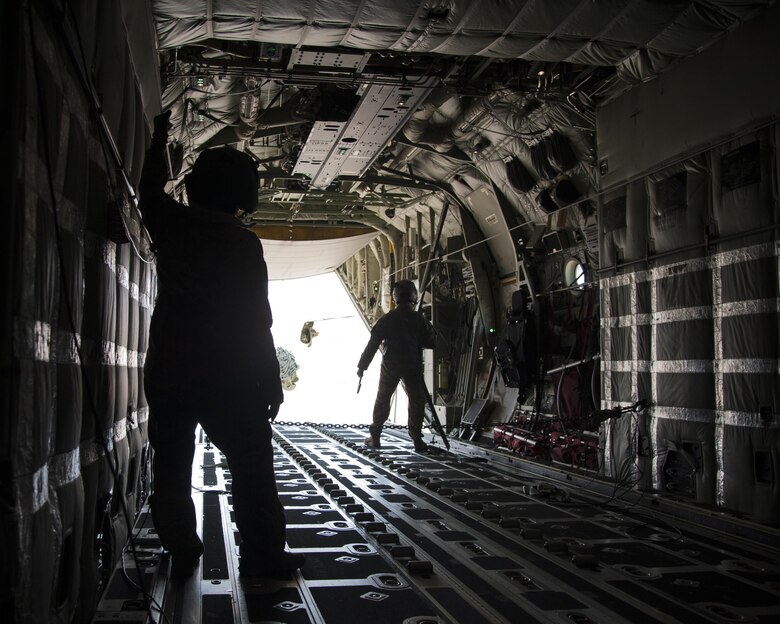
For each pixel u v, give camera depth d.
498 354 10.09
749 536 4.51
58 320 2.27
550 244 9.73
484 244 12.02
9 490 1.70
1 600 1.67
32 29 1.91
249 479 3.48
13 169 1.74
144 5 4.46
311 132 9.15
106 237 3.29
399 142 10.27
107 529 3.30
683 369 5.79
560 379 9.04
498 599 3.17
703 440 5.52
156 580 3.42
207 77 7.67
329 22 5.62
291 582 3.42
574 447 7.60
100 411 3.12
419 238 14.12
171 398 3.41
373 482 6.58
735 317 5.29
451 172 11.37
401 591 3.27
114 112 3.54
